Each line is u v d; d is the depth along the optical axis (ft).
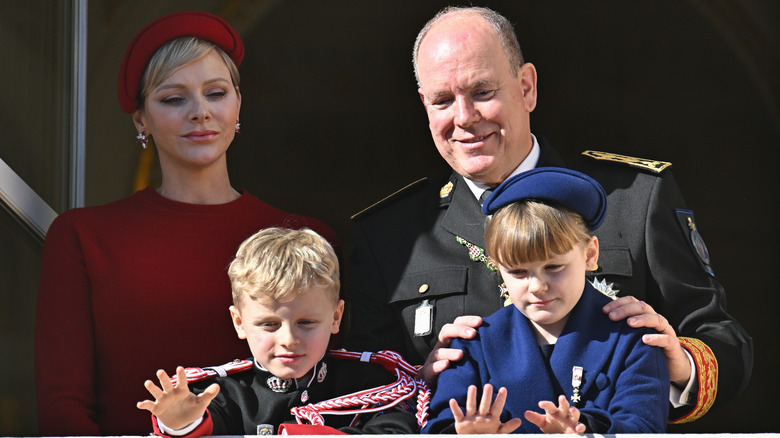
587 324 37.35
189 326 45.01
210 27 47.21
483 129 45.44
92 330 44.45
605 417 34.04
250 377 39.65
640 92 122.11
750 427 115.55
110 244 45.44
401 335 46.44
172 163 47.96
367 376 40.04
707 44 118.01
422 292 45.75
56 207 58.70
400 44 119.55
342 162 125.39
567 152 126.11
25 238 57.11
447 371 38.09
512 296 37.35
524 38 120.67
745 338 43.57
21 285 56.49
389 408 38.29
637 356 36.27
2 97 57.52
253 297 37.55
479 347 38.34
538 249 35.83
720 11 114.62
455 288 45.34
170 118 46.60
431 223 48.11
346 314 55.21
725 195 122.21
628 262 44.24
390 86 122.42
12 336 56.08
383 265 47.70
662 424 35.12
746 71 118.21
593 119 124.67
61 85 59.41
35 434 55.62
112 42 80.02
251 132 121.70
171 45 46.60
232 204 48.06
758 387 117.29
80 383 43.21
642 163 47.47
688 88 120.57
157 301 44.83
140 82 47.21
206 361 44.93
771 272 121.19
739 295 121.80
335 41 118.21
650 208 45.39
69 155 59.06
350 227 126.72
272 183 124.06
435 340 45.19
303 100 121.49
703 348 40.60
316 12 114.83
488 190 47.32
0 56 57.72
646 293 44.73
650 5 116.37
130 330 44.45
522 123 46.55
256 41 115.75
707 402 39.96
